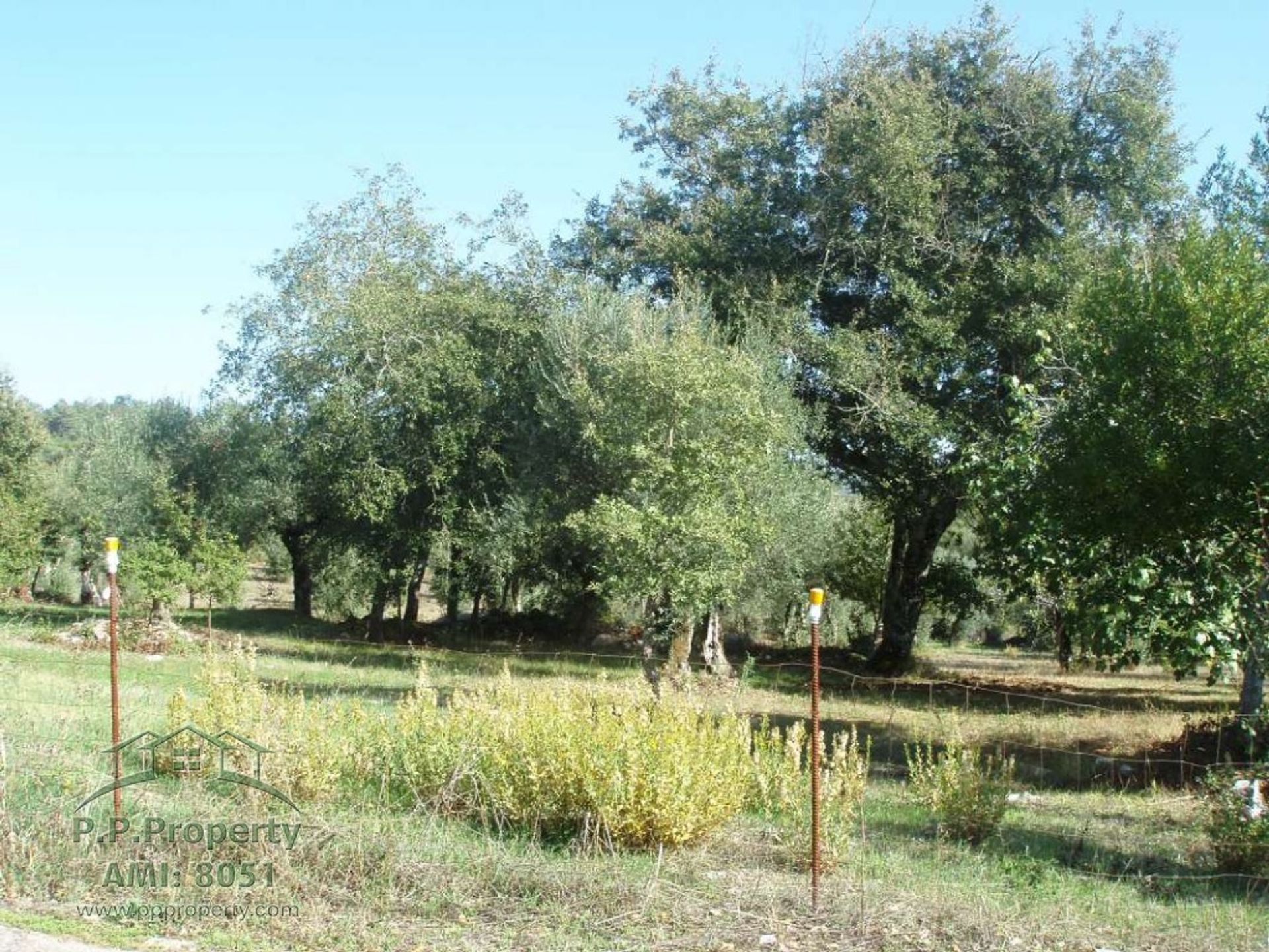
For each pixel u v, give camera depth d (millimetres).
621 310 20953
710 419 13766
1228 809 7938
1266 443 9961
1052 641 28703
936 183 22047
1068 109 22656
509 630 32719
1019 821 9766
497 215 28344
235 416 30047
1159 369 10773
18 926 5520
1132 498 10859
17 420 33188
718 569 13422
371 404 26859
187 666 19188
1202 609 10602
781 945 5629
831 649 31641
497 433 27016
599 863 6734
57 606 35312
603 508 13375
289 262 28109
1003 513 12781
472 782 7836
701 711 8891
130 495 30938
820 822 7363
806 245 23406
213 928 5680
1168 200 22188
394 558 31000
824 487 22750
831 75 24000
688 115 24812
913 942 5746
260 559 44938
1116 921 6418
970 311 22016
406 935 5656
